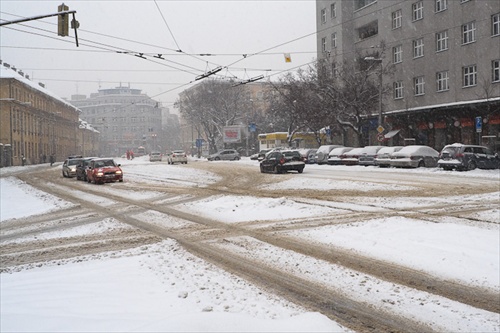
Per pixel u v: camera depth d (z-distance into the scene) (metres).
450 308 5.66
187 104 81.75
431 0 39.22
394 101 44.25
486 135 33.69
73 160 37.28
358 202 15.65
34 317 5.20
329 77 45.09
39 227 13.06
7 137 64.06
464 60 35.84
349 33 51.66
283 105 57.31
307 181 24.17
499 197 15.51
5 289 6.55
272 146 65.44
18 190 26.31
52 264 8.25
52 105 90.00
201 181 28.08
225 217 13.55
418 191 18.05
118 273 7.18
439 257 7.96
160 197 19.73
